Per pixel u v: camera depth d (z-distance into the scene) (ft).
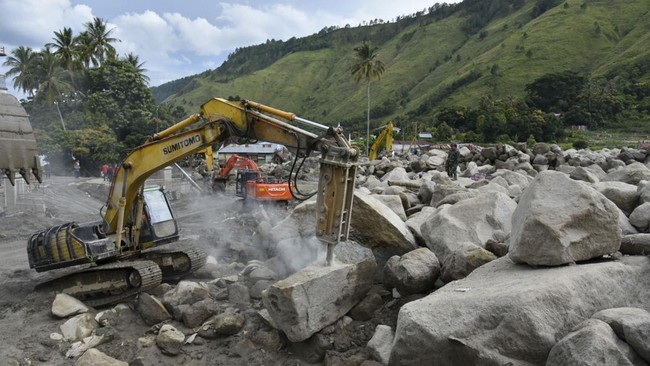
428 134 227.81
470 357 13.28
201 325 21.36
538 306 12.94
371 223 23.31
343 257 20.34
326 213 18.86
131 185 26.09
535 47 414.82
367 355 17.47
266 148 133.90
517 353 12.80
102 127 146.72
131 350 20.36
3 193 64.39
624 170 35.22
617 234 15.90
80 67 170.60
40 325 22.93
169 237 29.55
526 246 15.67
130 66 174.60
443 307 14.30
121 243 27.71
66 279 26.37
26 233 49.03
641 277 15.56
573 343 11.66
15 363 19.58
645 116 238.07
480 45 502.79
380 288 21.36
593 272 14.38
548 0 518.78
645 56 319.88
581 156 67.56
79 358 19.57
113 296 25.14
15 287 28.94
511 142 189.78
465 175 66.44
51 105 155.22
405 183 47.29
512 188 34.32
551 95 270.05
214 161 115.44
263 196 57.00
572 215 15.46
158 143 24.95
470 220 22.39
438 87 415.85
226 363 19.03
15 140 27.12
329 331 18.80
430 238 22.77
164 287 25.62
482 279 16.35
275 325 19.26
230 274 28.50
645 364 11.73
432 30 593.83
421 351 14.08
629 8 451.94
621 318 12.21
